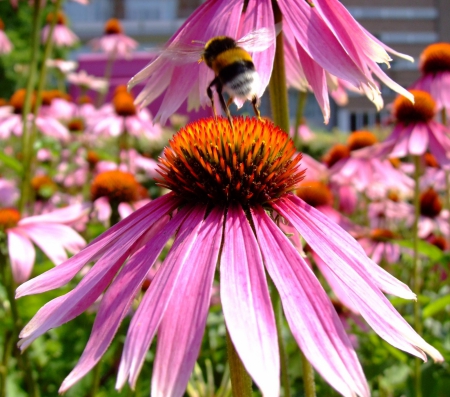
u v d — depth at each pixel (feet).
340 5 0.52
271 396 0.32
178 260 0.43
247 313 0.38
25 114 1.07
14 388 0.95
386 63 0.51
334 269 0.44
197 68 0.56
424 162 1.40
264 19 0.53
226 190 0.48
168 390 0.34
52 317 0.43
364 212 1.59
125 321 0.97
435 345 0.87
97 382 0.78
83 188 1.77
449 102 1.13
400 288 0.45
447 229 1.44
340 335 0.37
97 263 0.47
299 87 0.75
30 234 0.87
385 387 0.95
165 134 2.70
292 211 0.49
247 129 0.51
